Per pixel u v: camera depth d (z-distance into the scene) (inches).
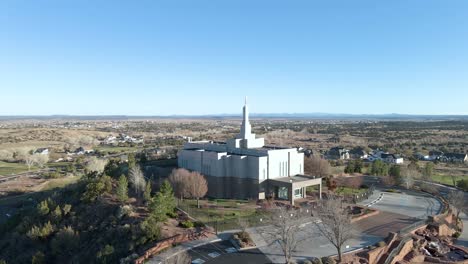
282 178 3624.5
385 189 4178.2
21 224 3171.8
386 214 3125.0
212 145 4195.4
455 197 3491.6
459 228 3058.6
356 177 4471.0
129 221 2674.7
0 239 3316.9
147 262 2105.1
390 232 2527.1
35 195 4798.2
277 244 2373.3
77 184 3801.7
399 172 4419.3
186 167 3951.8
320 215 2461.9
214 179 3651.6
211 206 3198.8
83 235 2763.3
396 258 2256.4
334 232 2155.5
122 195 3014.3
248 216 2886.3
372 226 2775.6
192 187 3228.3
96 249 2509.8
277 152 3654.0
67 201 3385.8
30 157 7012.8
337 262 2101.4
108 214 2901.1
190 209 3051.2
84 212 3034.0
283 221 2164.1
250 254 2228.1
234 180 3646.7
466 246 2667.3
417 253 2370.8
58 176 5890.8
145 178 3782.0
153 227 2405.3
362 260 2174.0
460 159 7253.9
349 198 3602.4
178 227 2593.5
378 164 4958.2
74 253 2630.4
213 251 2260.1
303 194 3587.6
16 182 5585.6
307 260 2113.7
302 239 2445.9
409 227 2709.2
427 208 3361.2
